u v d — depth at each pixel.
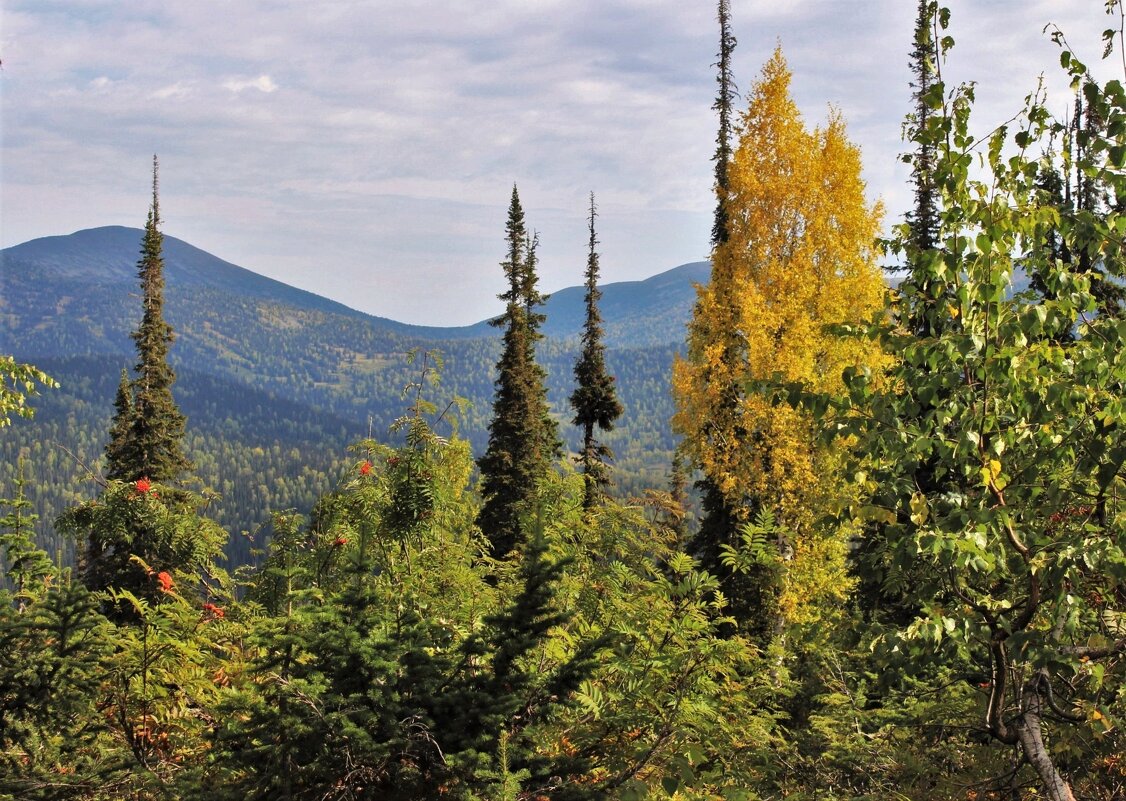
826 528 5.17
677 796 4.78
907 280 4.99
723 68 24.12
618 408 30.88
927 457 5.00
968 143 4.78
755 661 5.68
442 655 4.90
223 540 9.59
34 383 12.81
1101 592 5.18
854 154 19.53
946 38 4.76
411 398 8.08
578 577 6.66
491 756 4.29
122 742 5.11
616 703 4.98
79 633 5.12
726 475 18.66
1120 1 4.72
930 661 4.98
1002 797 5.73
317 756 4.16
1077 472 5.03
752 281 19.55
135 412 29.69
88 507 9.27
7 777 4.39
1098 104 4.77
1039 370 4.63
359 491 7.45
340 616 4.73
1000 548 4.81
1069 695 5.41
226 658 6.38
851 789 5.89
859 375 4.84
